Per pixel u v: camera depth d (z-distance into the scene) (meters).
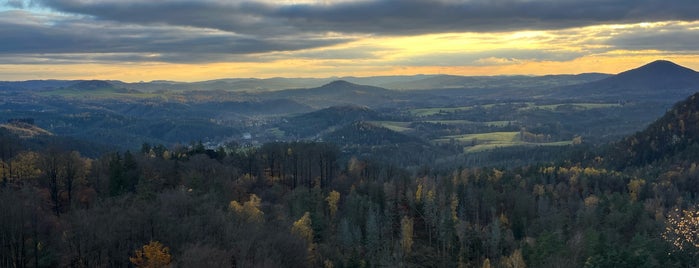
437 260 117.81
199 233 79.12
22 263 71.50
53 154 119.56
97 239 73.25
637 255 90.94
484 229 128.12
